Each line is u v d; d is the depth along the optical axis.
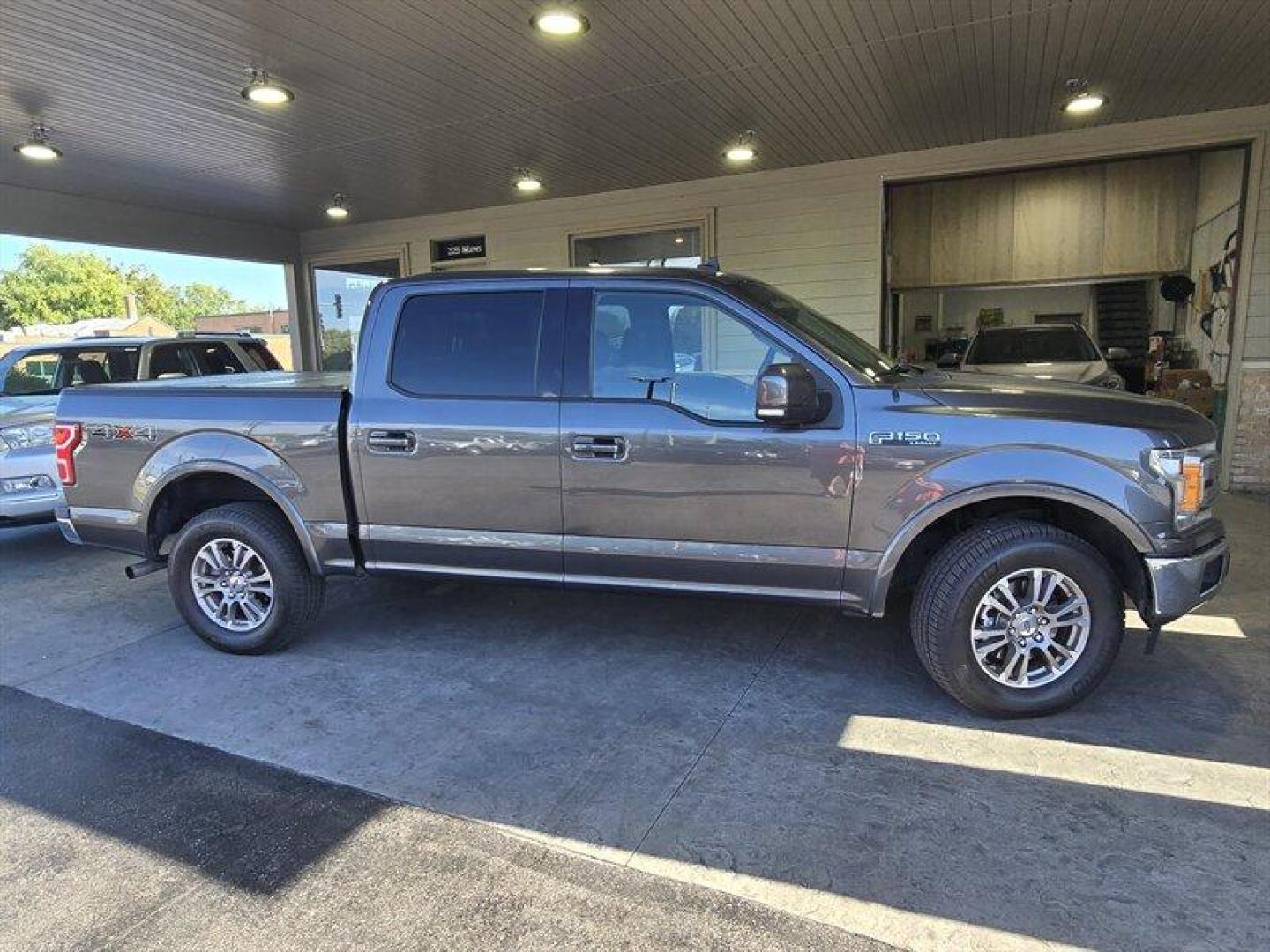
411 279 3.90
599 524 3.59
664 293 3.57
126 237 10.42
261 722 3.45
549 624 4.50
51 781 3.03
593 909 2.27
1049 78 6.35
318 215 11.30
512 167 8.79
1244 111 7.26
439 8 4.93
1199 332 10.80
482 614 4.71
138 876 2.47
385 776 3.00
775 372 3.16
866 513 3.27
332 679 3.88
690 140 7.89
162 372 7.89
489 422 3.66
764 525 3.39
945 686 3.29
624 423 3.48
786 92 6.54
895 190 12.33
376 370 3.89
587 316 3.64
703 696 3.56
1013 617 3.22
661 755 3.08
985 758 2.99
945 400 3.27
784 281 9.27
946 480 3.18
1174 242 11.26
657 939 2.15
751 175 9.25
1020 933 2.13
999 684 3.23
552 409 3.60
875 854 2.46
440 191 9.93
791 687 3.63
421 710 3.52
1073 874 2.34
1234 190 9.06
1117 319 16.53
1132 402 3.36
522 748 3.16
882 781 2.85
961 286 12.48
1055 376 8.46
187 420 4.13
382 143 7.80
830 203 8.95
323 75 6.02
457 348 3.79
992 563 3.16
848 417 3.27
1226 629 4.18
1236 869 2.34
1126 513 3.09
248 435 4.03
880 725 3.26
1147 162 11.13
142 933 2.23
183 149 7.95
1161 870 2.35
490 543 3.76
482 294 3.77
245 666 4.08
